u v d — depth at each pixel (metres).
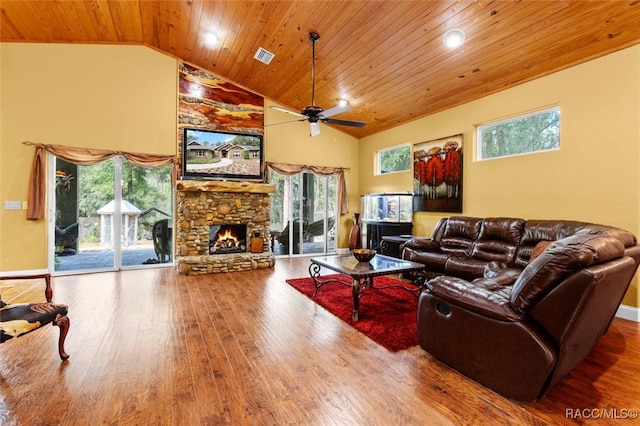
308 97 5.96
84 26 4.61
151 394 1.88
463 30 3.43
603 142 3.37
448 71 4.25
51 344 2.53
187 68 5.72
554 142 3.92
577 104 3.58
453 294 2.13
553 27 3.17
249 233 5.88
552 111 3.94
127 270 5.35
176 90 5.64
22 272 4.74
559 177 3.77
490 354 1.94
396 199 6.09
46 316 2.11
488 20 3.24
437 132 5.43
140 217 5.52
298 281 4.61
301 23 3.92
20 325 1.92
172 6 4.13
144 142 5.41
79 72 4.99
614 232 2.41
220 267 5.21
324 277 4.87
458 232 4.50
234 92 6.12
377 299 3.73
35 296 3.83
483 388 1.97
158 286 4.34
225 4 3.86
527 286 1.77
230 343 2.59
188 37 4.89
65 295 3.90
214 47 5.01
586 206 3.52
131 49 5.30
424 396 1.89
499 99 4.42
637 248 2.32
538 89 3.95
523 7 3.02
